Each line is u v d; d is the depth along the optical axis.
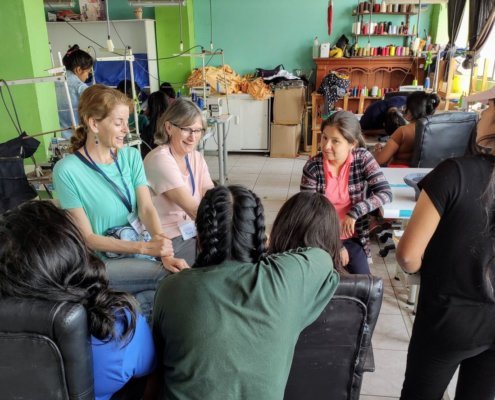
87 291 0.82
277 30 6.56
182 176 2.04
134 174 1.82
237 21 6.60
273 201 4.53
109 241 1.65
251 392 0.87
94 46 6.44
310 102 6.58
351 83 6.46
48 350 0.77
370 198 1.95
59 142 2.88
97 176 1.69
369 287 1.06
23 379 0.80
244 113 6.41
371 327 1.12
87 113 1.62
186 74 6.62
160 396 0.95
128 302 0.85
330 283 1.01
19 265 0.76
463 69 5.32
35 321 0.75
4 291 0.76
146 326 0.93
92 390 0.84
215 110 5.02
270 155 6.46
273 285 0.90
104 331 0.79
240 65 6.80
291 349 0.94
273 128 6.30
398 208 1.98
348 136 1.92
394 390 1.88
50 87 3.93
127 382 0.96
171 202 2.00
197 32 6.70
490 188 0.97
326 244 1.27
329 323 1.09
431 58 5.72
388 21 6.29
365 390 1.88
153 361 0.94
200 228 0.96
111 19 6.52
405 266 1.10
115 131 1.64
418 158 2.89
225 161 5.18
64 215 0.85
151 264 1.70
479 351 1.11
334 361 1.15
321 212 1.27
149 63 6.36
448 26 5.54
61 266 0.78
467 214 1.00
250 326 0.87
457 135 2.85
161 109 3.86
